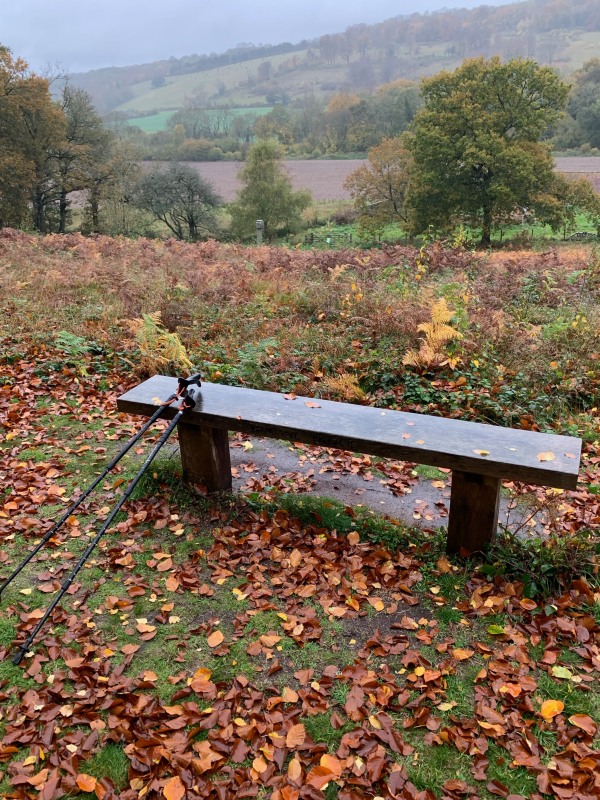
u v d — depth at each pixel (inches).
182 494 165.2
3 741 97.9
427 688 106.3
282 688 107.7
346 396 230.2
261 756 94.5
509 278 365.4
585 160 2078.0
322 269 422.9
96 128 1585.9
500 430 141.1
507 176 1193.4
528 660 111.2
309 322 301.6
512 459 125.8
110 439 201.0
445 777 92.0
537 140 1278.3
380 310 297.1
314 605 127.3
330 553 141.4
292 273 402.9
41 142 1443.2
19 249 510.9
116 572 138.6
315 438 142.2
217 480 163.8
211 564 139.6
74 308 335.0
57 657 114.6
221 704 103.3
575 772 91.1
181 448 164.1
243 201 1595.7
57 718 102.4
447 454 129.5
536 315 304.3
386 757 94.5
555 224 1184.8
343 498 168.4
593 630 117.3
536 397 221.8
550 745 96.3
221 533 149.8
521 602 124.0
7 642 118.5
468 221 1264.8
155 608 127.6
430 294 318.0
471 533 136.6
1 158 1333.7
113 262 456.1
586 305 311.6
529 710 101.0
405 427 143.5
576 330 270.4
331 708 103.8
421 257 427.2
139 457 185.2
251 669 111.7
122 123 3289.9
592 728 98.0
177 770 92.0
